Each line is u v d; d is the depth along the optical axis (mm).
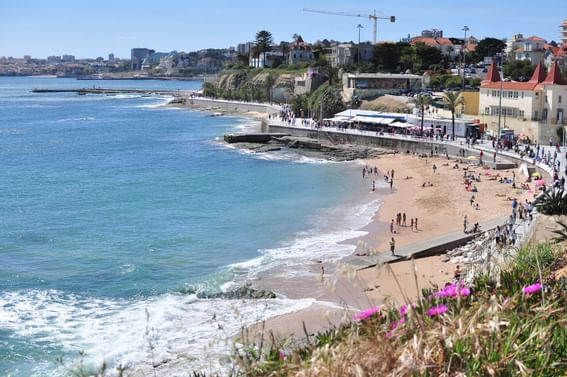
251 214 66875
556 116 101500
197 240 56562
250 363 10219
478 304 10367
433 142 103250
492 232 50344
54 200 75000
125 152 119750
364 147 113312
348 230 59812
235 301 40094
